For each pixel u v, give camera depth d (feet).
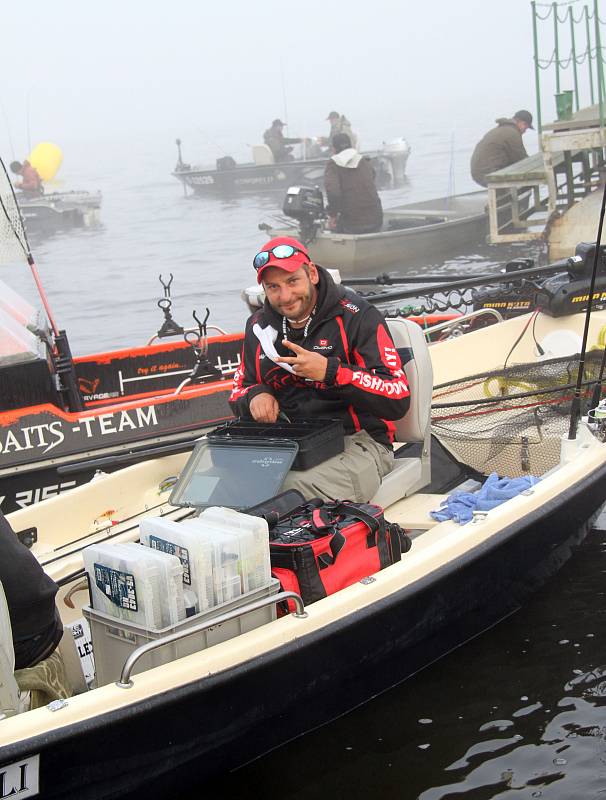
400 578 12.46
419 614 12.80
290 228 51.26
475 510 14.67
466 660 13.99
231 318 45.14
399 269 48.52
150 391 24.61
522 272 23.02
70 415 20.25
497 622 14.85
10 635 10.06
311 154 96.32
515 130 54.49
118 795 10.50
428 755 12.16
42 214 85.66
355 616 11.77
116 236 80.84
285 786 11.75
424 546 13.73
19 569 10.34
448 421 17.49
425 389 15.44
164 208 98.27
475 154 54.70
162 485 17.29
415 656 13.34
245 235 74.74
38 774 9.69
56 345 20.98
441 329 23.90
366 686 12.78
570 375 18.38
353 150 50.75
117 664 11.19
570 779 11.68
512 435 17.54
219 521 11.68
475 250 51.52
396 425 15.53
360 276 48.16
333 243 47.83
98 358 24.03
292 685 11.52
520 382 18.63
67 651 13.21
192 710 10.59
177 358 24.71
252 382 15.08
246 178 95.86
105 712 9.92
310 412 14.70
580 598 15.53
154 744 10.46
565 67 50.55
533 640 14.44
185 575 11.02
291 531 12.42
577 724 12.62
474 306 24.84
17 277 62.59
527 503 14.30
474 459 17.76
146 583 10.57
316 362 13.69
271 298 14.14
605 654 14.05
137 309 48.96
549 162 47.34
